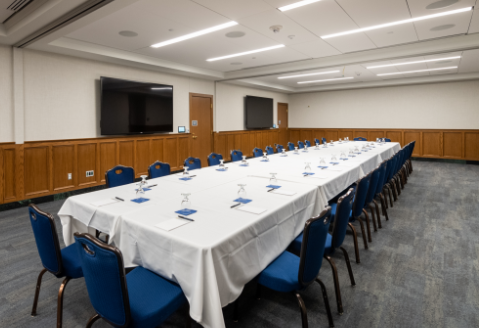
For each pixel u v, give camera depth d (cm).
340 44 560
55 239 186
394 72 867
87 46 533
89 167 600
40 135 530
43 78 528
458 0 372
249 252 192
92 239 140
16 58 489
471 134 945
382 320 209
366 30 483
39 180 529
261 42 540
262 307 223
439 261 297
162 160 746
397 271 278
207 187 311
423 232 375
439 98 992
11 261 302
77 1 331
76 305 228
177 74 776
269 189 296
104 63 619
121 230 213
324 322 206
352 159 523
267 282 191
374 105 1116
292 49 593
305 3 375
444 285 254
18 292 246
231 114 992
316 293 242
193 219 205
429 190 601
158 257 184
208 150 905
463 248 327
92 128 606
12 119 495
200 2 366
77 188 582
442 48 542
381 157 629
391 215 445
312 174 382
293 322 207
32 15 380
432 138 1010
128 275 187
